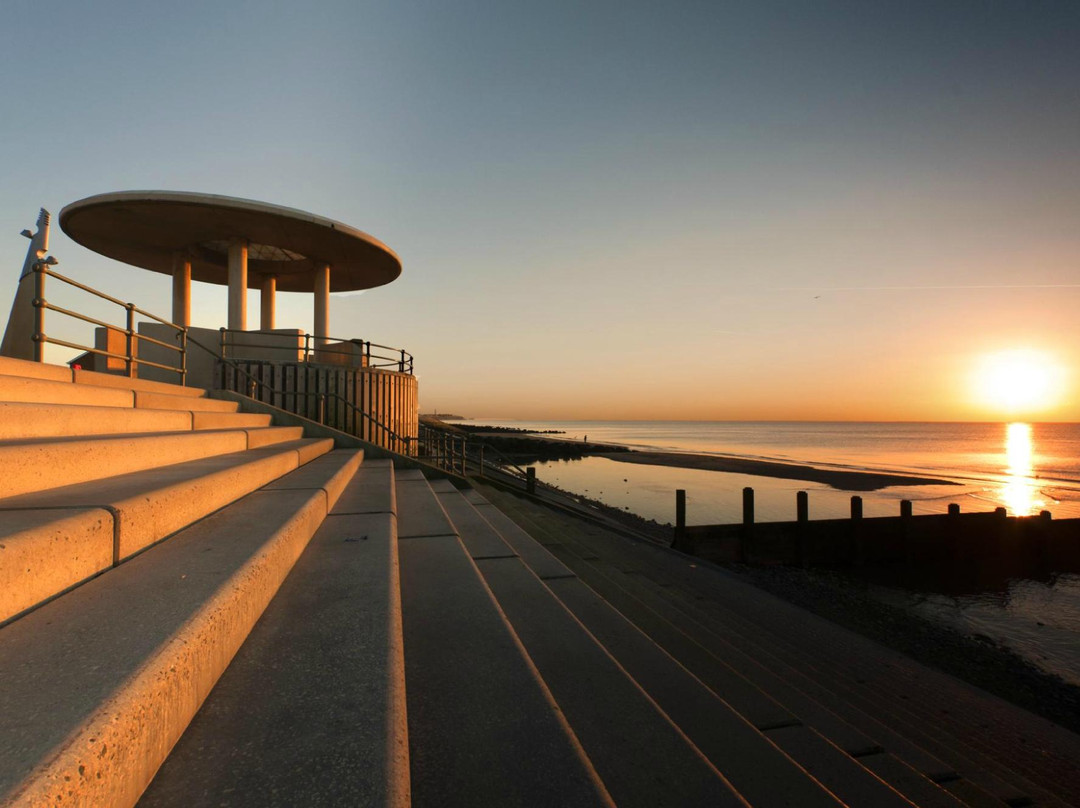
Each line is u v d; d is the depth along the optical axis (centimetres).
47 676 126
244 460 445
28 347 811
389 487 613
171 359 1227
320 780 131
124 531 222
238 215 1145
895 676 643
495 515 807
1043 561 1638
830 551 1566
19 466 238
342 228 1248
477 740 196
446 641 277
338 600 254
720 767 267
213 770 134
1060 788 459
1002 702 603
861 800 286
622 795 205
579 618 459
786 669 566
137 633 152
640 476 4272
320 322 1502
